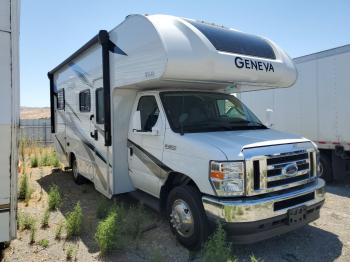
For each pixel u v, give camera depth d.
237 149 4.12
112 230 4.60
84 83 7.30
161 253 4.54
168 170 4.87
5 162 3.52
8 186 3.55
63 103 9.20
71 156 8.84
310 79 8.77
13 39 3.53
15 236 3.61
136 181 5.88
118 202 6.65
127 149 6.07
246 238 4.02
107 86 5.98
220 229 3.89
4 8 3.49
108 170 6.15
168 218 4.95
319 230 5.30
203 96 5.72
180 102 5.39
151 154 5.29
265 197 4.14
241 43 5.33
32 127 23.30
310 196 4.57
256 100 10.55
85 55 7.18
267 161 4.20
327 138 8.38
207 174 4.15
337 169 8.55
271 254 4.48
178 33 4.72
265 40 5.86
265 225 4.04
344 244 4.78
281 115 9.66
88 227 5.54
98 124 6.56
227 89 6.32
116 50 5.73
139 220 5.39
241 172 4.00
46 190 8.12
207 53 4.73
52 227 5.57
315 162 4.83
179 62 4.54
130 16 5.32
